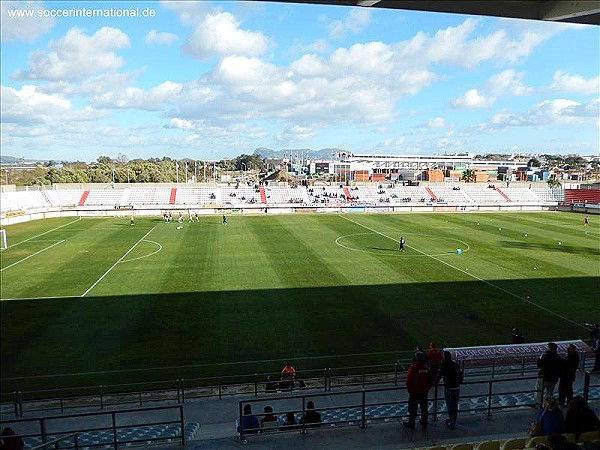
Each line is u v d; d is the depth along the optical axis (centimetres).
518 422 1174
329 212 9112
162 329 2712
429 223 7294
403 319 2881
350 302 3194
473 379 1842
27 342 2536
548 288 3541
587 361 2044
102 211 8575
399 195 10469
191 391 2005
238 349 2447
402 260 4497
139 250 5009
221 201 9694
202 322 2820
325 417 1546
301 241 5562
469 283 3678
